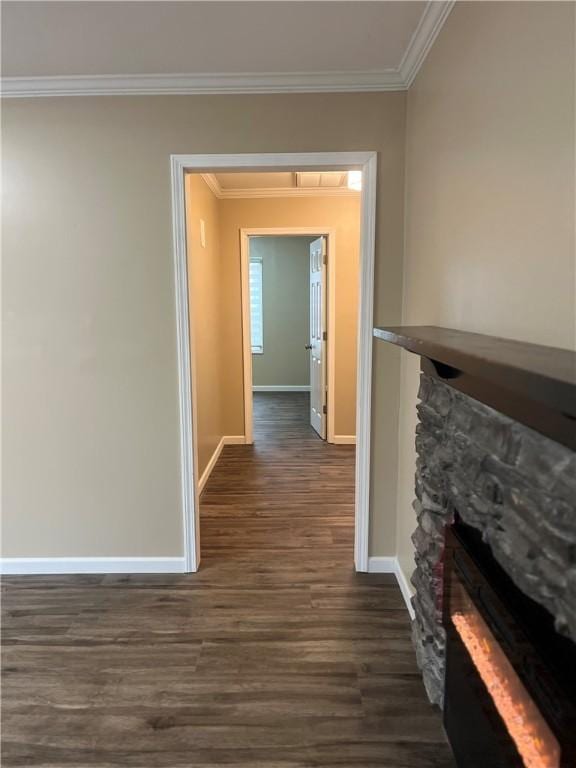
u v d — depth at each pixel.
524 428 0.97
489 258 1.33
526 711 0.96
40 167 2.34
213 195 4.43
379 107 2.27
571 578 0.79
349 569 2.66
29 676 1.91
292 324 7.70
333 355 4.93
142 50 1.98
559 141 0.98
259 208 4.68
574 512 0.78
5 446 2.55
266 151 2.30
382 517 2.59
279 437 5.32
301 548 2.89
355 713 1.72
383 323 2.43
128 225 2.37
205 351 4.02
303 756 1.56
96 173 2.34
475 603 1.22
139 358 2.48
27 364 2.49
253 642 2.09
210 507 3.49
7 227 2.39
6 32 1.84
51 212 2.37
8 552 2.64
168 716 1.71
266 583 2.53
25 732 1.66
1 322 2.46
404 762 1.53
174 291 2.42
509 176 1.21
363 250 2.38
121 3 1.65
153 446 2.54
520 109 1.15
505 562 1.06
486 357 0.80
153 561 2.63
